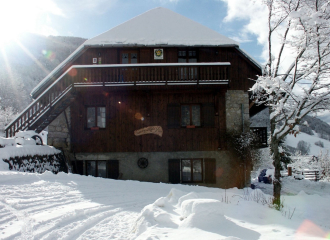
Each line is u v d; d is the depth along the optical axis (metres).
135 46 13.50
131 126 13.23
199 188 11.02
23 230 4.27
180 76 12.51
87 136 13.26
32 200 6.23
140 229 4.31
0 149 9.07
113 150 13.12
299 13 7.87
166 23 15.11
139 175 12.99
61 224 4.76
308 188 16.16
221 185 12.84
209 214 4.45
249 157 12.47
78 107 13.39
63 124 13.34
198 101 13.27
